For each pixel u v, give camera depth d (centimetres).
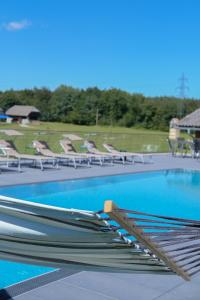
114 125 7481
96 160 1950
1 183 1234
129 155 1872
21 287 532
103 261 282
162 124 6894
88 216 232
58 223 239
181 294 537
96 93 8012
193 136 2581
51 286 539
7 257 278
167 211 1200
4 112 8950
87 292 527
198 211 1215
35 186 1285
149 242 253
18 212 231
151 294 532
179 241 266
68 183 1388
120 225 238
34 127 6291
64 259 280
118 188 1445
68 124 7769
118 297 518
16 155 1514
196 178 1719
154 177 1708
